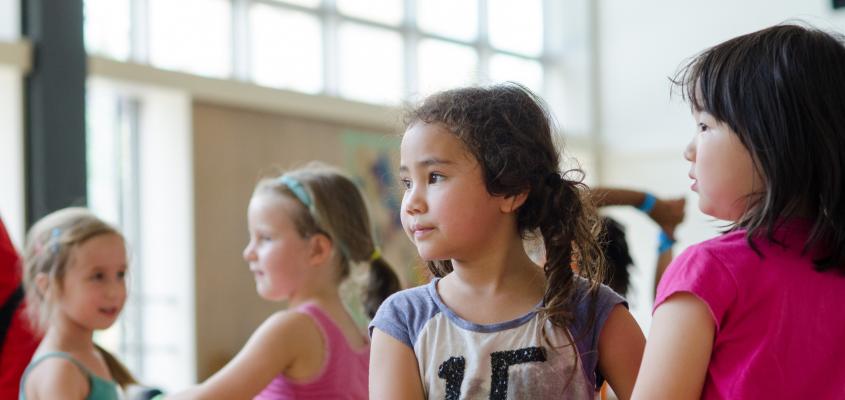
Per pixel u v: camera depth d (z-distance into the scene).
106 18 8.05
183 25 8.61
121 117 8.40
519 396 1.39
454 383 1.41
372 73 10.31
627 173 12.05
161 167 8.41
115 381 2.77
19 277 2.79
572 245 1.50
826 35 1.40
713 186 1.38
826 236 1.33
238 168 8.67
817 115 1.34
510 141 1.44
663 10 11.87
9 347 2.71
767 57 1.36
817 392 1.31
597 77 12.30
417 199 1.44
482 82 1.67
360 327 2.47
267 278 2.43
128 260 2.69
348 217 2.49
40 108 7.29
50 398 2.40
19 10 7.38
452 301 1.47
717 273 1.33
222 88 8.59
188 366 8.19
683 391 1.30
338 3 10.02
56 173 7.30
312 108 9.31
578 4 12.36
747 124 1.34
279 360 2.24
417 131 1.45
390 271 2.56
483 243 1.44
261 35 9.27
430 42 11.01
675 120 11.73
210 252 8.38
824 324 1.31
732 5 11.37
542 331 1.42
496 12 11.87
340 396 2.32
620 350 1.47
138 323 8.34
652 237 11.55
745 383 1.30
